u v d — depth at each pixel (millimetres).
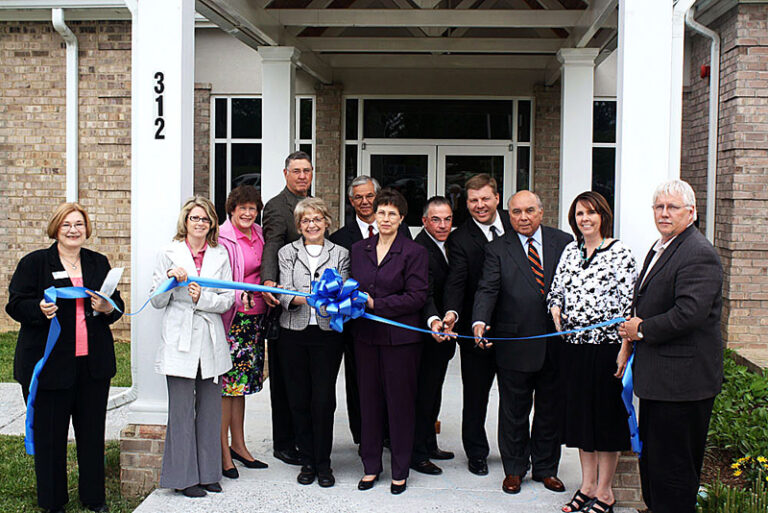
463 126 9523
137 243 4297
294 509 3895
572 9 7090
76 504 4156
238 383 4344
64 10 8711
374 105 9570
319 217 4141
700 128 8586
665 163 4078
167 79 4230
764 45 7449
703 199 8477
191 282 3889
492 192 4246
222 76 9602
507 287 4086
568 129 7133
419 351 4133
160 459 4281
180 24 4215
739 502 3932
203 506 3924
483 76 9312
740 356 7250
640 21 4059
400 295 4027
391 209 4031
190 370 3922
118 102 8930
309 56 8102
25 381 3859
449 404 5953
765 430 4855
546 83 9180
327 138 9406
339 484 4242
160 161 4242
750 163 7543
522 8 7656
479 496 4086
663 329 3334
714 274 3305
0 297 9273
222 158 9727
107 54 8891
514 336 4070
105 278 3990
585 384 3732
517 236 4148
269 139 7215
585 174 7160
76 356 3904
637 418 4062
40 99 9016
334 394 4246
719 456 4965
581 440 3771
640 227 4102
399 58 9031
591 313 3674
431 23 6707
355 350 4188
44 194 9109
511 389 4117
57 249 3949
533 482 4289
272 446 4918
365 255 4141
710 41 8242
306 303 4082
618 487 4125
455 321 4086
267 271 4227
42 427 3879
